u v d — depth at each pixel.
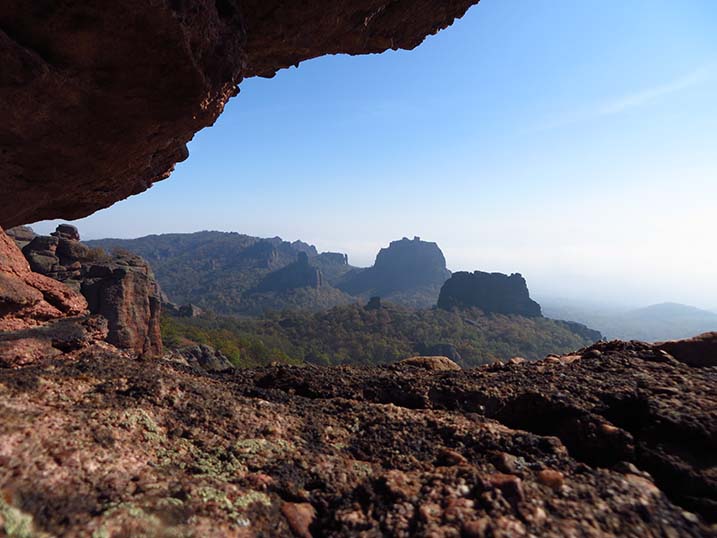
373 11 9.81
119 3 6.21
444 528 3.20
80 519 3.02
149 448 4.39
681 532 3.14
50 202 12.88
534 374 7.02
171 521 3.20
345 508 3.75
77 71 7.23
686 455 4.06
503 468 4.19
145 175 14.04
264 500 3.78
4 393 4.73
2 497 2.97
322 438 5.30
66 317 8.60
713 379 5.73
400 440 5.17
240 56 8.86
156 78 7.65
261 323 174.88
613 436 4.57
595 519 3.24
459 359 136.62
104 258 50.09
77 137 8.73
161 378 6.24
